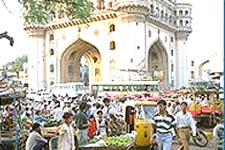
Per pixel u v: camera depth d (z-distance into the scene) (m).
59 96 32.84
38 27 58.97
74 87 42.97
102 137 10.49
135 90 40.59
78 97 29.59
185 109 10.11
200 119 18.97
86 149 9.15
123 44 51.06
